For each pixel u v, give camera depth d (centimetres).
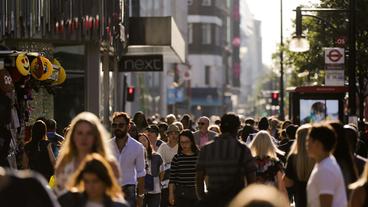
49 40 4453
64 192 1341
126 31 5809
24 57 2970
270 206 869
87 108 4956
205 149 2042
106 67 5859
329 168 1608
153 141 3344
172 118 4191
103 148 1589
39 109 4416
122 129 2348
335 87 5772
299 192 2016
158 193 2956
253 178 2025
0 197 983
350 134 2134
